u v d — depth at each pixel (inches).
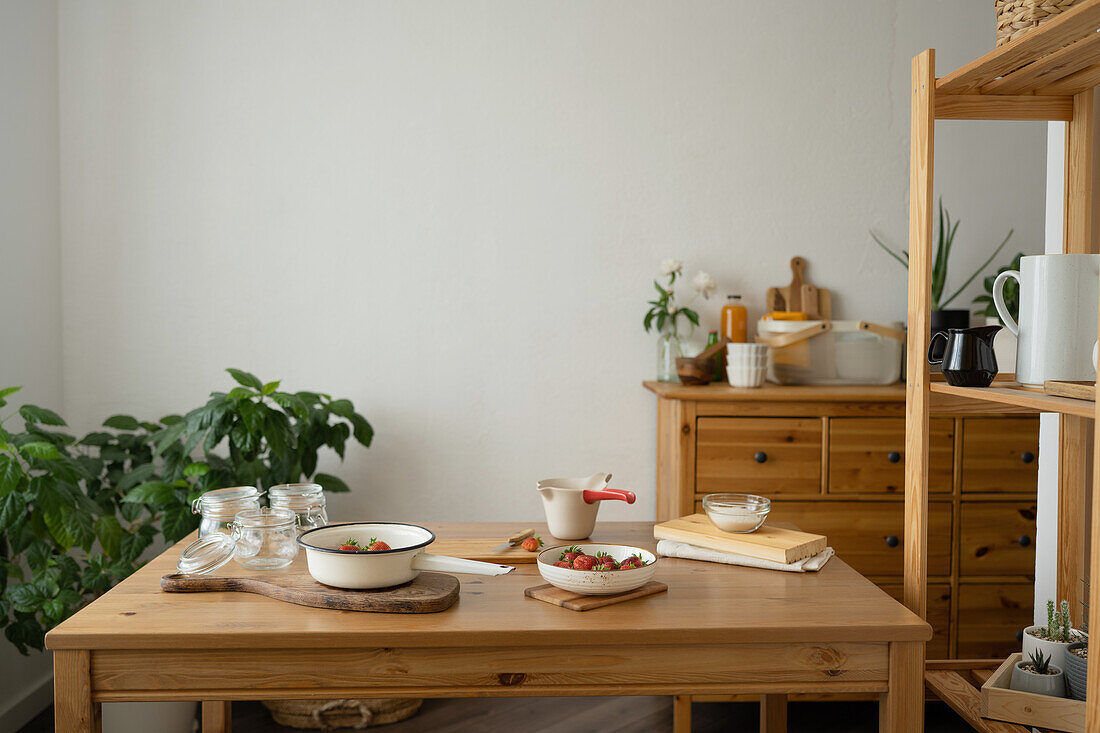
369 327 122.4
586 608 55.6
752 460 106.9
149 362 120.6
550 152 122.3
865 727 105.3
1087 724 44.4
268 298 121.4
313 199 121.2
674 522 74.0
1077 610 64.9
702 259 124.0
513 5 121.3
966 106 63.2
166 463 104.4
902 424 106.9
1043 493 72.2
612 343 124.0
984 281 124.7
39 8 112.5
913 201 62.3
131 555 97.4
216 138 119.8
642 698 112.7
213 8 118.9
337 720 102.8
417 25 120.9
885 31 123.7
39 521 88.6
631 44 122.3
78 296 119.3
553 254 123.0
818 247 124.6
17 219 107.7
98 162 118.5
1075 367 53.2
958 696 60.1
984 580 108.1
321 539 60.6
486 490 124.4
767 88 123.3
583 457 124.8
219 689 52.6
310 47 120.2
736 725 105.8
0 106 103.8
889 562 107.4
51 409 116.1
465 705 110.0
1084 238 63.5
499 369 123.6
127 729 84.7
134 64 118.2
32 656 108.7
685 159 123.2
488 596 59.0
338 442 109.9
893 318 125.5
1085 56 53.1
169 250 120.0
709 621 53.6
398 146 121.4
